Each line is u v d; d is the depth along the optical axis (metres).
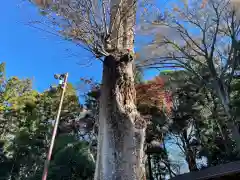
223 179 10.45
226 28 17.34
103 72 5.33
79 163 15.65
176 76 22.14
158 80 17.08
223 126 20.41
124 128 4.57
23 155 20.75
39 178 15.54
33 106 24.73
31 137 21.55
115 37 5.67
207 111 21.88
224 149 20.42
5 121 25.39
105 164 4.41
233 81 19.69
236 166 10.17
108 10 5.80
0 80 26.77
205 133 21.97
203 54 17.30
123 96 4.96
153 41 16.08
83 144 17.20
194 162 20.97
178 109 21.77
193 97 22.22
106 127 4.70
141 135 4.57
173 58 17.94
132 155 4.39
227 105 16.19
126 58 5.39
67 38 5.74
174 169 22.56
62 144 17.50
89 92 19.98
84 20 5.54
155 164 22.66
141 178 4.32
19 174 19.97
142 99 13.24
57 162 15.96
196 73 18.03
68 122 21.59
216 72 17.30
